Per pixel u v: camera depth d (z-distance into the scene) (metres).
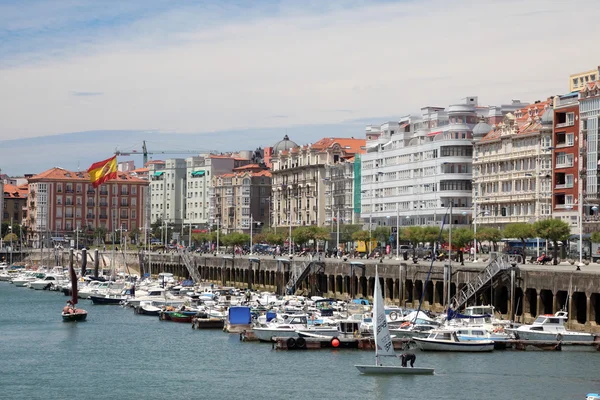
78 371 121.62
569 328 132.75
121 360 129.62
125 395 106.44
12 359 131.88
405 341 130.38
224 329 160.12
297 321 144.50
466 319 136.75
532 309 143.38
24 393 108.31
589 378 109.25
